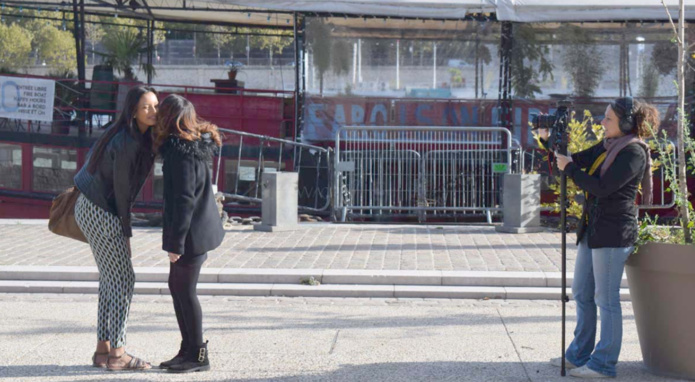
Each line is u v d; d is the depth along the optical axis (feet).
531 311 25.08
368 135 46.93
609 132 16.83
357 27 52.65
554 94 51.96
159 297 26.96
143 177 17.22
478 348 20.22
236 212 54.03
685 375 16.93
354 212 47.03
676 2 48.34
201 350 17.62
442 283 28.19
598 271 16.90
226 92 64.03
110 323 17.69
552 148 17.54
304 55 52.54
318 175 50.21
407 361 18.86
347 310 25.17
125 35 63.52
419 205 45.34
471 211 45.65
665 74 50.72
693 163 18.48
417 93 52.95
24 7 64.95
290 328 22.56
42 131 55.52
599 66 51.39
